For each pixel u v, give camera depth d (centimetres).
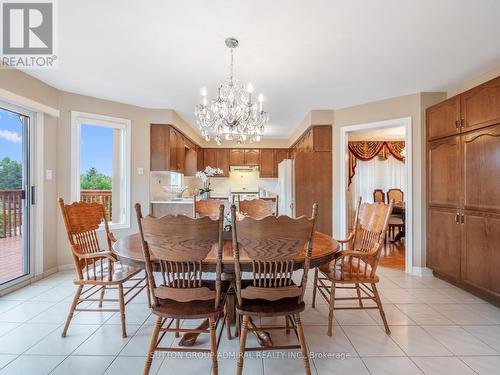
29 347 177
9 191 279
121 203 380
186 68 265
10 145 278
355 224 246
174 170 427
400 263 378
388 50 229
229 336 190
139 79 293
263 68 264
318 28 198
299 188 396
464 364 164
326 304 246
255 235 141
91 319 214
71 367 158
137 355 170
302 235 143
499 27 197
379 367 161
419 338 192
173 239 141
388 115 349
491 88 239
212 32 203
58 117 326
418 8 176
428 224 321
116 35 208
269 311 149
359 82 297
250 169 640
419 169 326
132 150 384
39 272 299
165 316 148
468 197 262
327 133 397
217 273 147
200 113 270
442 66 260
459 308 238
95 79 294
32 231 295
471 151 259
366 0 168
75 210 214
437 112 304
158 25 194
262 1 169
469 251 262
